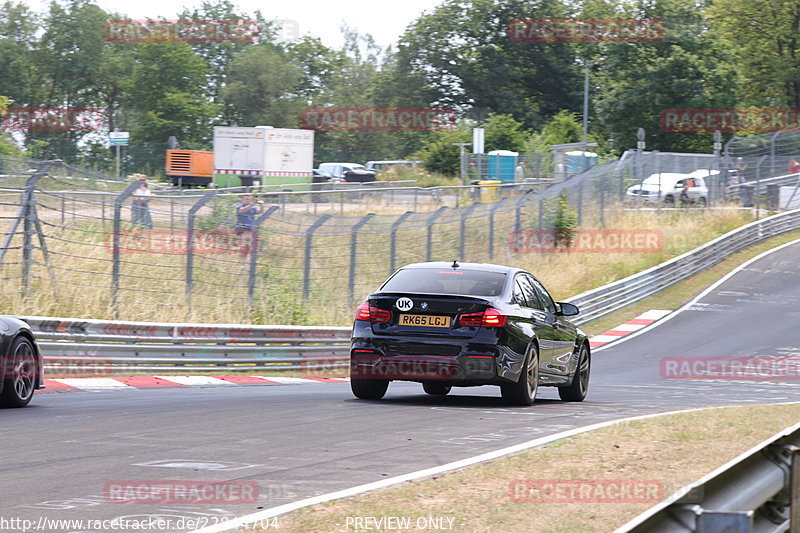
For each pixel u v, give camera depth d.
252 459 16.72
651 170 96.12
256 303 47.22
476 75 192.38
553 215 78.31
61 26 181.88
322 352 45.50
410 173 135.12
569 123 166.00
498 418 23.06
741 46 169.00
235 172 116.94
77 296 40.56
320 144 198.75
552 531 12.05
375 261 59.50
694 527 8.22
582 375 31.09
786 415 24.80
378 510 12.92
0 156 47.53
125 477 14.95
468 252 67.12
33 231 39.47
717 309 69.62
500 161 122.31
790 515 9.82
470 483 14.80
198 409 23.80
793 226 100.94
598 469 16.19
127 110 181.88
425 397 29.77
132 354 36.44
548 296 30.23
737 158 104.19
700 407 28.53
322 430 20.31
